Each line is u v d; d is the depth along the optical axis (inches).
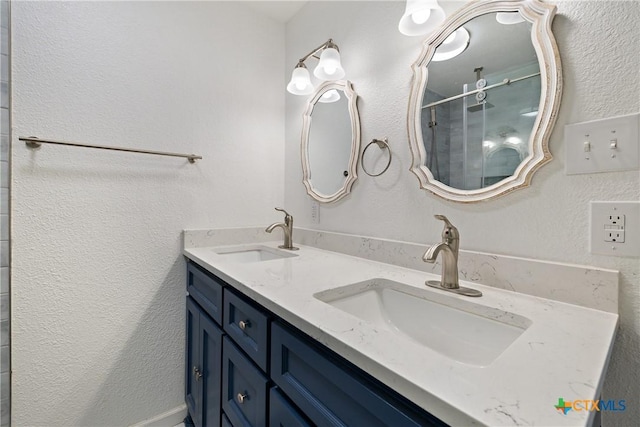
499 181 33.8
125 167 50.8
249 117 65.7
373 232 48.9
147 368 53.1
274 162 69.7
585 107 27.8
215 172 61.1
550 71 29.6
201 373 47.2
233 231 62.8
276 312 27.4
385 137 47.0
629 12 25.5
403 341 20.3
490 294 31.3
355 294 34.6
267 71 68.7
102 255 48.8
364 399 19.0
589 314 26.0
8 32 41.3
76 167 46.4
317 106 61.2
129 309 51.3
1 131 40.9
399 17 45.3
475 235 36.0
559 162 29.4
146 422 52.7
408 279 36.6
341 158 55.0
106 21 49.1
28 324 42.9
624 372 25.7
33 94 43.0
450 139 38.3
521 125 32.1
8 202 41.4
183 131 57.1
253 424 31.2
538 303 28.7
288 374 26.5
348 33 54.1
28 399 43.0
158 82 54.2
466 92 36.9
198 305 50.3
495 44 34.4
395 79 45.6
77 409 46.8
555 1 29.9
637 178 25.1
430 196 40.6
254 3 64.7
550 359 18.2
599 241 27.0
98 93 48.3
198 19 58.9
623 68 25.8
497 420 12.9
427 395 15.1
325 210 59.0
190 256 53.1
